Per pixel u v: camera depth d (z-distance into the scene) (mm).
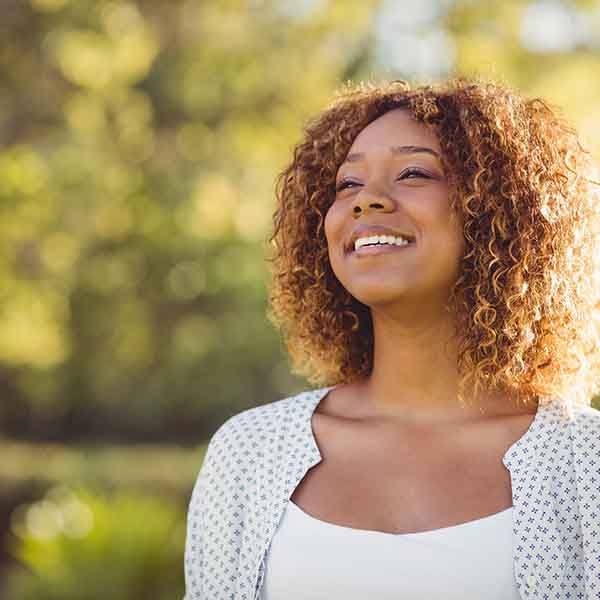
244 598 3754
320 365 4336
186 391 26922
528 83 13688
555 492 3576
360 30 14773
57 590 10055
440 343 3840
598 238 4047
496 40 14023
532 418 3754
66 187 15797
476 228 3848
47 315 18188
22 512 19172
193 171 15992
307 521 3693
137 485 20000
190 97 15664
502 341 3826
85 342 23750
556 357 3893
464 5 14117
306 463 3816
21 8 14445
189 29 15469
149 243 19422
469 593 3449
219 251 20984
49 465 23938
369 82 4477
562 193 3953
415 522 3582
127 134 15945
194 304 23578
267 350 25469
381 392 3922
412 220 3781
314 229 4305
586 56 13977
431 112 3883
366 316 4285
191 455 26719
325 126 4328
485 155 3871
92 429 29109
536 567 3477
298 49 15266
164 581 10156
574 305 3938
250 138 15773
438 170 3844
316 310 4301
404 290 3738
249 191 15977
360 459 3787
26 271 16828
